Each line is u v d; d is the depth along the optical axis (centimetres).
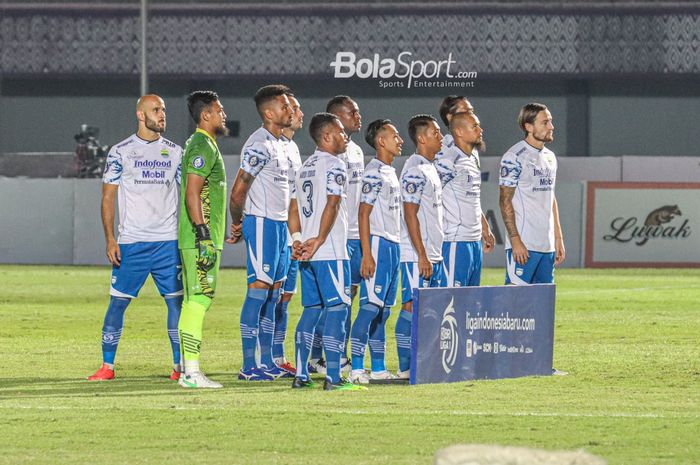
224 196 2475
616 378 2642
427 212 2602
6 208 6925
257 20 10831
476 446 1238
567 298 5031
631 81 10756
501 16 10675
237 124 10962
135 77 10950
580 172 7506
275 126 2611
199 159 2423
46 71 10975
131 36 10919
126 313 4403
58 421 2019
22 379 2648
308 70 10812
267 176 2592
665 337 3600
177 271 2639
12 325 3956
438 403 2230
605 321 4116
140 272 2631
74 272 6362
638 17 10575
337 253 2378
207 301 2481
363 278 2509
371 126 2511
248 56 10838
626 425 1998
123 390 2430
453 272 2753
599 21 10606
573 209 6819
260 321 2683
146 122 2617
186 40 10869
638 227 6812
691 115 10769
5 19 10962
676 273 6506
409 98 10819
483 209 6794
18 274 6222
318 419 2039
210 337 3631
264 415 2075
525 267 2841
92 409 2145
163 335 3669
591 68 10612
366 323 2527
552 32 10631
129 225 2622
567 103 10819
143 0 7356
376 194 2441
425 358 2481
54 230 6900
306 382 2459
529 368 2667
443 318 2495
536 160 2830
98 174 8200
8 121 11144
